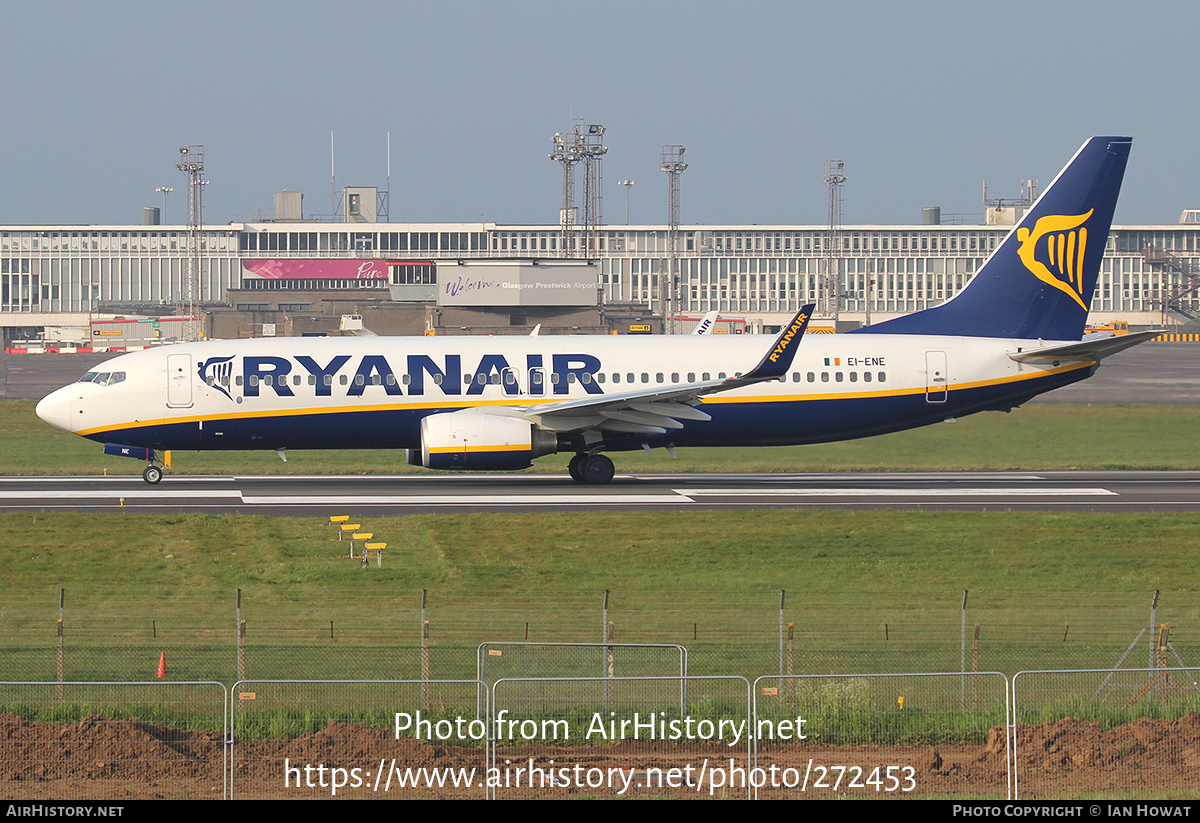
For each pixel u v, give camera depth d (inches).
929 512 6378.0
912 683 3400.6
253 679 3432.6
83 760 2923.2
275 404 7465.6
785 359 7081.7
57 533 5728.3
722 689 3371.1
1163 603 4458.7
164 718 3171.8
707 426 7696.9
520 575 4931.1
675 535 5753.0
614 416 7455.7
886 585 4790.8
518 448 7317.9
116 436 7465.6
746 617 4128.9
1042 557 5324.8
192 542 5561.0
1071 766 2942.9
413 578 4859.7
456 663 3587.6
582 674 3499.0
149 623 4045.3
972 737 3125.0
